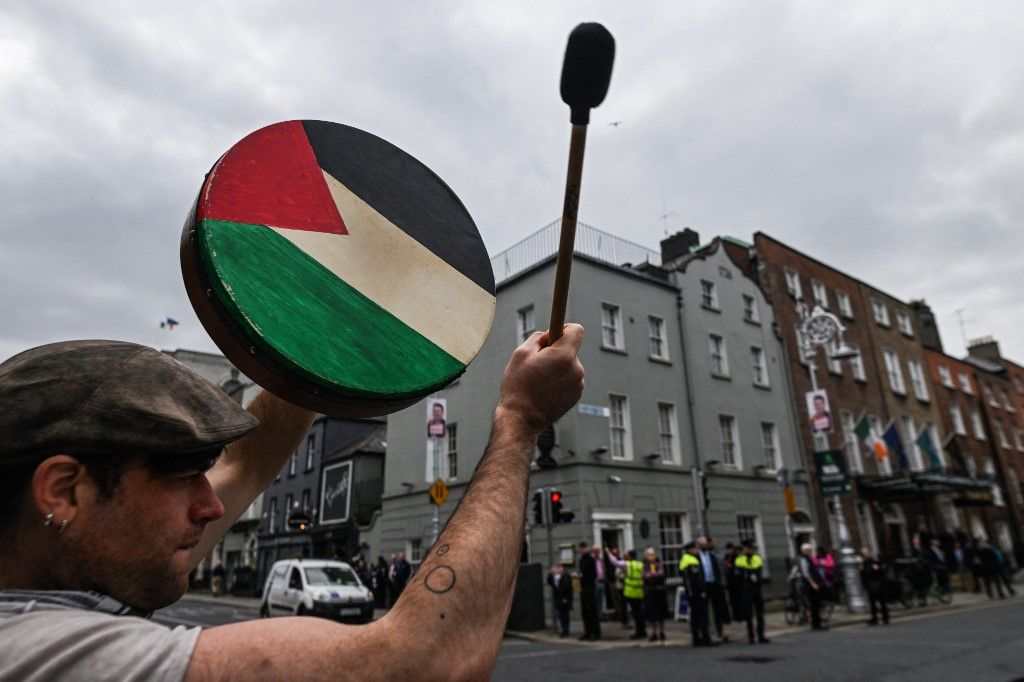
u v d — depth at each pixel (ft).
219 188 2.74
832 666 26.73
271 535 95.96
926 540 61.82
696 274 67.51
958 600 62.69
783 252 79.92
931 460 75.36
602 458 53.06
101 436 2.12
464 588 2.09
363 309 2.87
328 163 3.16
